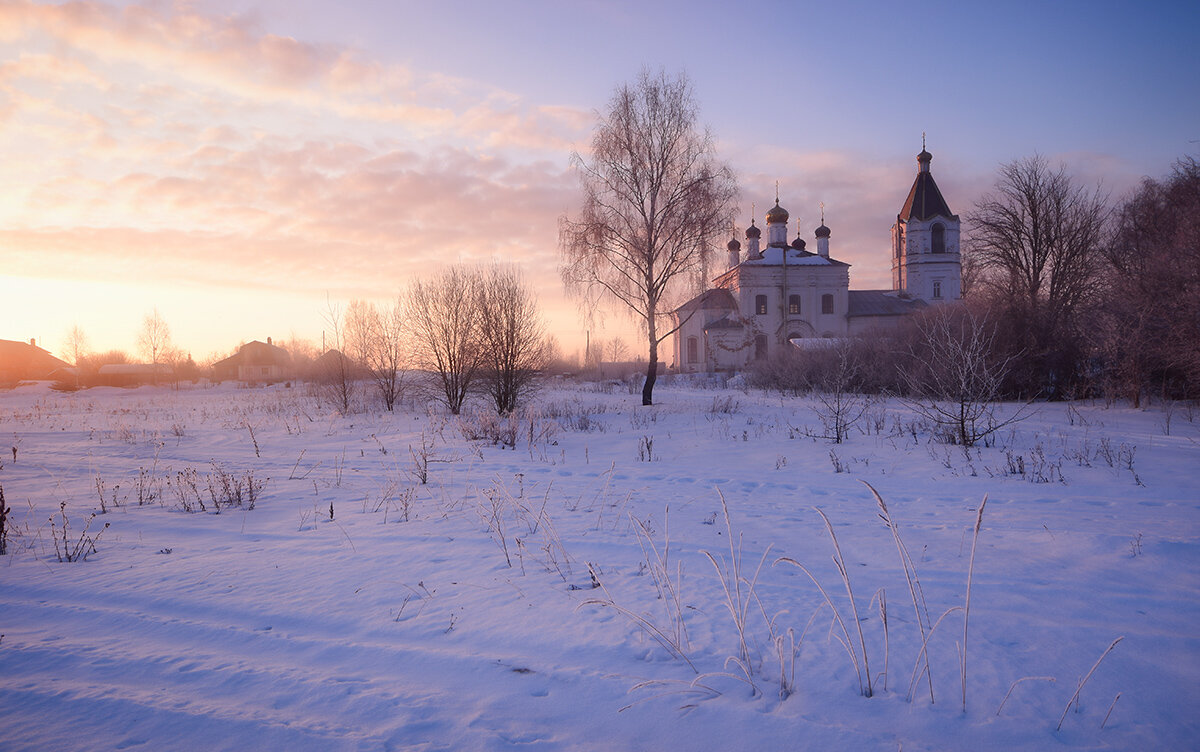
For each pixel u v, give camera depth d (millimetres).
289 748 2611
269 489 8945
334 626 3959
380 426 18031
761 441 14008
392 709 2926
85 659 3447
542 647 3635
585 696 3064
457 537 6168
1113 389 20156
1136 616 4086
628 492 8508
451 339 20906
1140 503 7590
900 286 60906
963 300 28312
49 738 2676
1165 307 18672
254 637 3768
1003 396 22781
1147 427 14773
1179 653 3520
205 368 96062
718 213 22594
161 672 3303
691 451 12914
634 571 5043
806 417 18359
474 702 3004
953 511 7340
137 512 7453
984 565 5184
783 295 53094
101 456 12852
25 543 6000
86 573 5020
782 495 8430
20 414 25172
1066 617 4074
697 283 23406
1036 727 2805
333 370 28609
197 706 2945
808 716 2873
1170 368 18641
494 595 4496
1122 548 5629
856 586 4641
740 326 52156
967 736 2734
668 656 3516
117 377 71812
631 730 2777
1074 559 5348
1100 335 21234
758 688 3141
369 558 5441
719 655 3527
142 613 4148
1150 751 2633
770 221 58531
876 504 7777
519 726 2797
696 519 6906
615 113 23062
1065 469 9930
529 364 20812
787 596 4426
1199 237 17969
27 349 72438
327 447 14164
